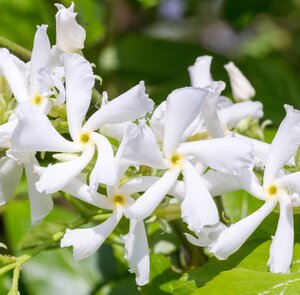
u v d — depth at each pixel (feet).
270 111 1.12
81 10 1.14
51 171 0.79
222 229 0.80
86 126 0.82
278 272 0.80
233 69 0.96
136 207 0.79
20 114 0.80
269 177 0.82
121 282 1.04
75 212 1.09
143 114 0.81
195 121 0.83
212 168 0.81
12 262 0.84
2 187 0.85
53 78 0.82
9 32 1.13
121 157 0.79
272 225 0.85
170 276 0.95
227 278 0.81
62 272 1.06
